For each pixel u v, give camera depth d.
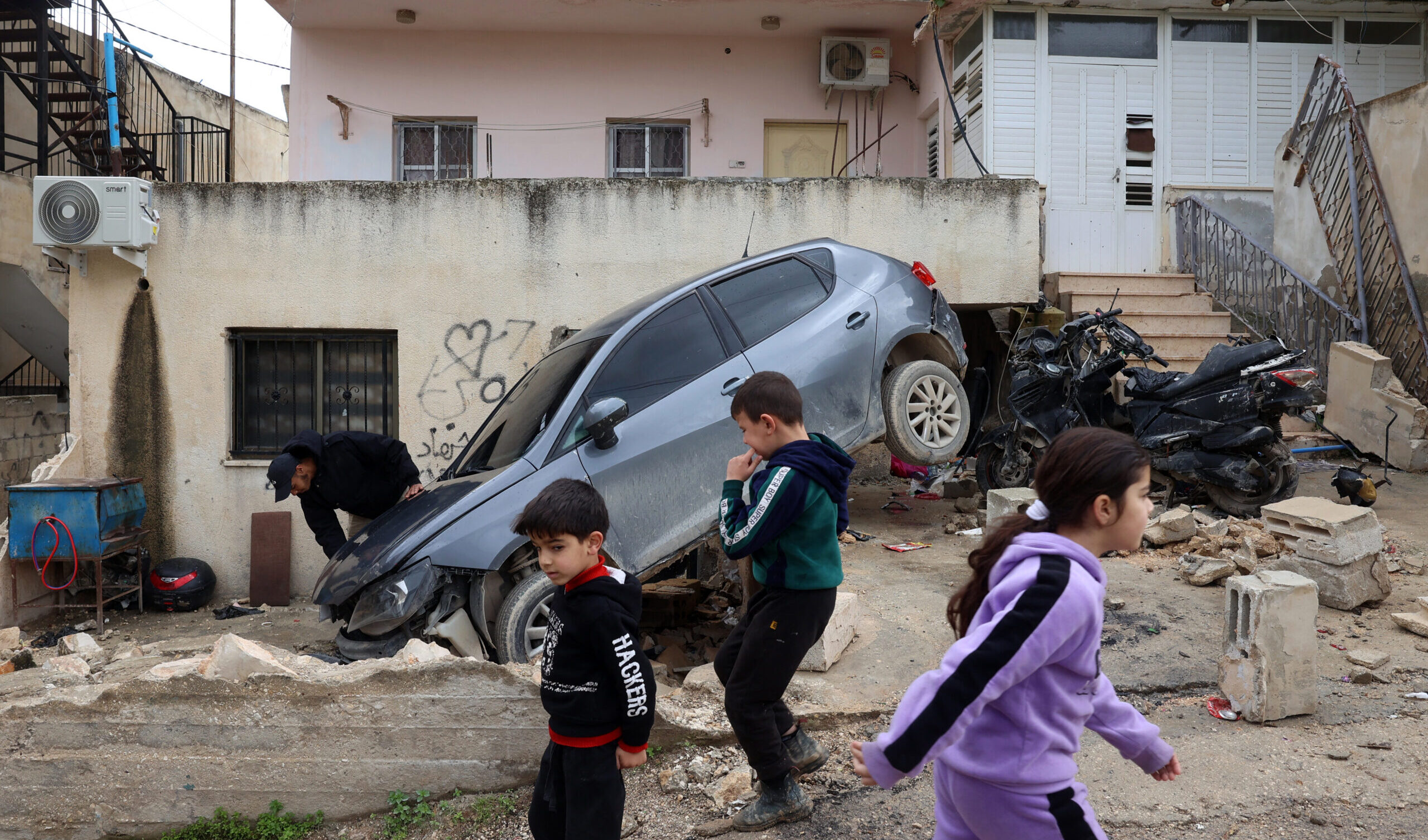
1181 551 5.66
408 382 7.89
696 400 5.15
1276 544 5.33
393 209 7.88
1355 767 3.31
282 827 3.78
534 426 5.07
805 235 7.89
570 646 2.55
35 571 7.30
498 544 4.55
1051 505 1.90
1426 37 11.01
